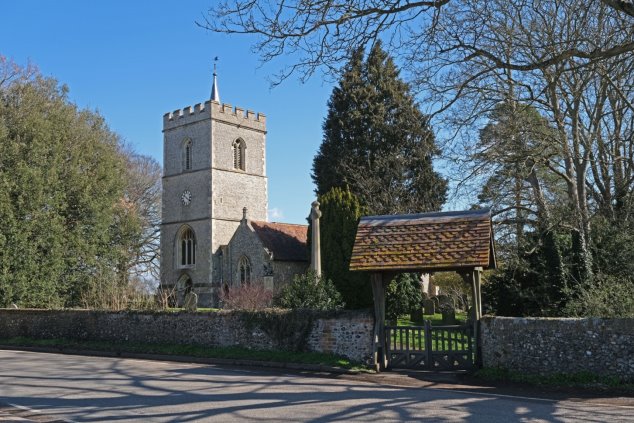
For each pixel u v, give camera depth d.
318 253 25.00
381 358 15.10
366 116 36.66
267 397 11.05
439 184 32.97
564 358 12.98
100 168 34.28
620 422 8.71
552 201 23.31
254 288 30.47
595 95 21.44
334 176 37.12
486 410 9.72
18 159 30.02
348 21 10.83
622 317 13.26
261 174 53.41
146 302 24.70
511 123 19.58
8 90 32.47
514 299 19.86
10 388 12.14
